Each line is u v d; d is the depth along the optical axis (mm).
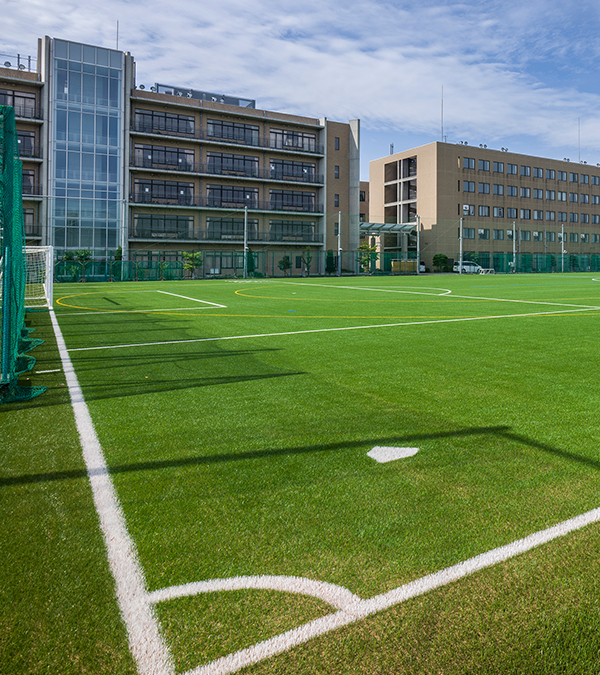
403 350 8203
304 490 3164
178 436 4164
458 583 2254
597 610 2098
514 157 75625
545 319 12602
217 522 2793
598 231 86562
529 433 4160
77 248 48250
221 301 18906
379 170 79062
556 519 2787
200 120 55219
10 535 2686
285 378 6270
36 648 1928
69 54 47469
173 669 1822
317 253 60938
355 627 2010
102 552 2521
